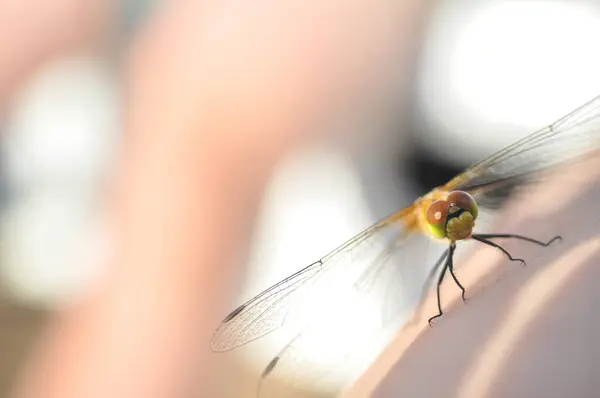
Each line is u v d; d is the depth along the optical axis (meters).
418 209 0.25
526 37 0.30
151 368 0.31
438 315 0.23
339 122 0.31
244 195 0.31
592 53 0.30
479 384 0.22
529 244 0.23
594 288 0.22
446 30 0.31
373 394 0.23
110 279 0.33
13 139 0.36
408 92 0.31
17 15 0.38
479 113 0.30
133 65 0.35
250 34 0.32
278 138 0.31
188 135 0.32
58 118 0.35
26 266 0.36
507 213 0.24
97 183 0.34
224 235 0.31
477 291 0.23
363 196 0.31
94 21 0.36
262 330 0.25
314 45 0.31
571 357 0.22
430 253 0.25
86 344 0.33
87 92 0.35
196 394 0.31
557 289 0.22
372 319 0.25
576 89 0.30
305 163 0.31
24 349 0.40
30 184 0.36
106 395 0.32
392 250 0.25
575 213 0.23
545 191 0.24
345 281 0.25
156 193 0.32
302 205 0.31
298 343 0.25
